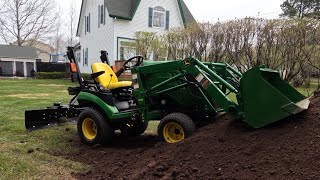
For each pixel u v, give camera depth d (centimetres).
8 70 3844
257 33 1238
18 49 3972
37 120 661
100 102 557
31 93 1532
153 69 507
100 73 591
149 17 2353
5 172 418
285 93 452
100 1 2445
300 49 1152
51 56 6175
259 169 329
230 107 421
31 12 4631
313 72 1181
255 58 1245
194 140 425
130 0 2353
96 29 2558
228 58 1323
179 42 1597
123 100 595
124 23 2275
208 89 444
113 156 501
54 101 1198
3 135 632
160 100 528
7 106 1048
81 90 605
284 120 389
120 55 2280
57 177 416
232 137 400
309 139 342
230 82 525
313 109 402
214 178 342
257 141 371
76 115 694
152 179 379
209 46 1417
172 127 486
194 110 509
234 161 355
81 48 3014
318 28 1125
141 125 621
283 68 1196
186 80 482
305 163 314
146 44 1948
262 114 394
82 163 475
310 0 4469
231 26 1309
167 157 418
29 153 513
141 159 453
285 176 309
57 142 585
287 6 4631
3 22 4572
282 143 351
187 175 362
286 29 1173
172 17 2456
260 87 394
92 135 578
